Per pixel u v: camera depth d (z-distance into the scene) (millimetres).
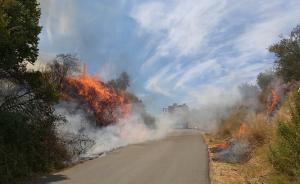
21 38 14320
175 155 20031
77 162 17609
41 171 15203
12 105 15680
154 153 20984
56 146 17078
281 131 11344
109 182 13234
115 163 17375
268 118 21391
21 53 15453
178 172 14977
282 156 11570
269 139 17484
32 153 15125
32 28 15359
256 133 19188
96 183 13094
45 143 16406
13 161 13547
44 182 13422
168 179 13664
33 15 15648
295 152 10891
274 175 12203
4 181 12773
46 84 17078
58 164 16297
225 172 15164
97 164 17141
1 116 14391
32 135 15711
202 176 14180
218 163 17438
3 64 14562
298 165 10672
